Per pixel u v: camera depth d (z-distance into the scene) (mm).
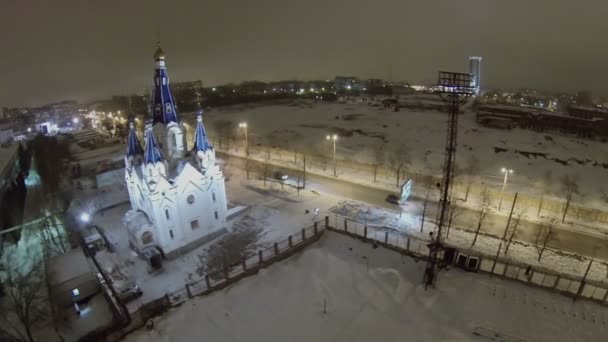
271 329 29375
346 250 40219
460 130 106938
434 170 69062
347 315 30547
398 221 47250
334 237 42969
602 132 98312
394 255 38781
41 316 33094
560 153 81938
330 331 28969
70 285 33719
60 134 108625
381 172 64875
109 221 50125
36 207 58562
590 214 46500
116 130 112625
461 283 34000
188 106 178500
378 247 40250
